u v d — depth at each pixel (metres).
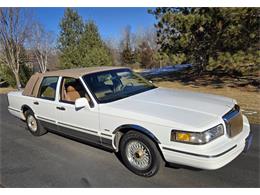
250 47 10.16
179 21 11.52
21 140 5.46
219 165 3.02
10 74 18.52
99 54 17.02
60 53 20.89
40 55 24.55
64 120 4.56
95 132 4.05
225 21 10.09
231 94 9.52
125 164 3.94
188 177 3.51
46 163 4.24
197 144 3.01
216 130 3.13
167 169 3.74
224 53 10.65
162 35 13.71
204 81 13.77
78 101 3.92
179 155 3.14
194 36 11.84
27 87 5.60
